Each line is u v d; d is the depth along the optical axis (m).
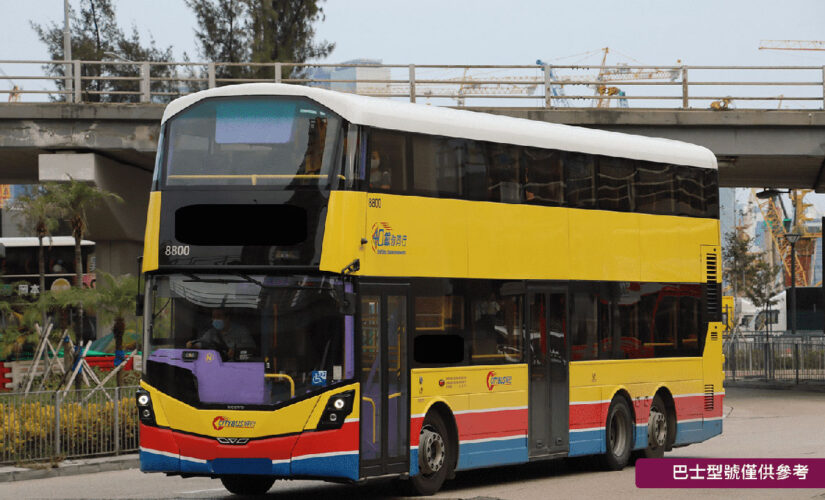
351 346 14.57
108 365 34.09
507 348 17.47
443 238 16.38
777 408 35.66
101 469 20.52
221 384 14.39
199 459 14.34
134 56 63.34
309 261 14.53
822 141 37.81
